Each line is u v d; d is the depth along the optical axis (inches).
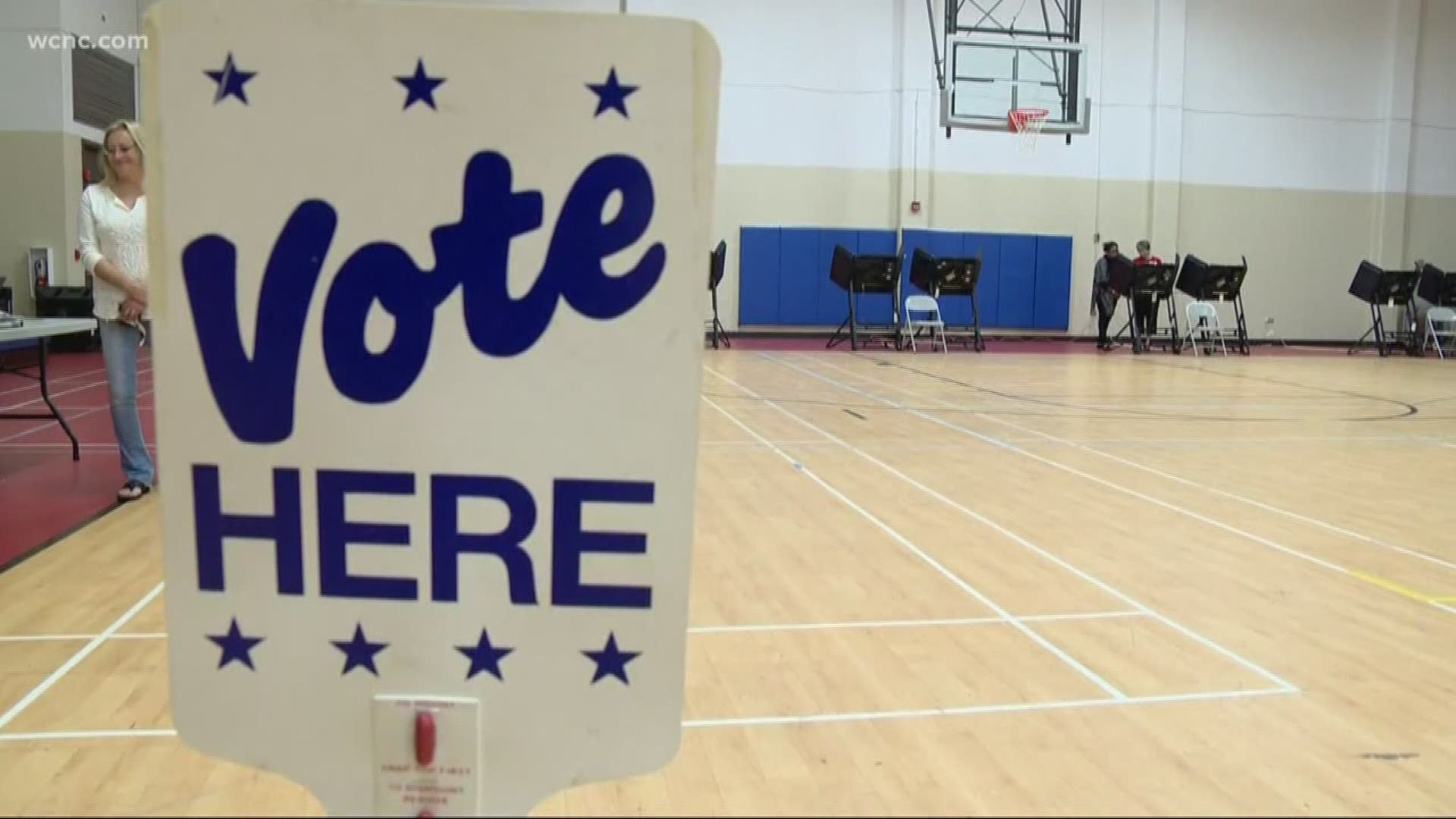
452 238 39.3
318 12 38.4
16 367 397.4
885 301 606.5
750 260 589.6
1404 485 207.8
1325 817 76.8
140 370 369.7
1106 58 611.5
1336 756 87.2
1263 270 641.0
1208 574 141.9
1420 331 585.9
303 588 41.1
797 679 102.1
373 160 39.0
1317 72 631.8
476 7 38.2
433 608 41.0
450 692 41.4
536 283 39.4
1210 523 172.6
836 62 585.9
